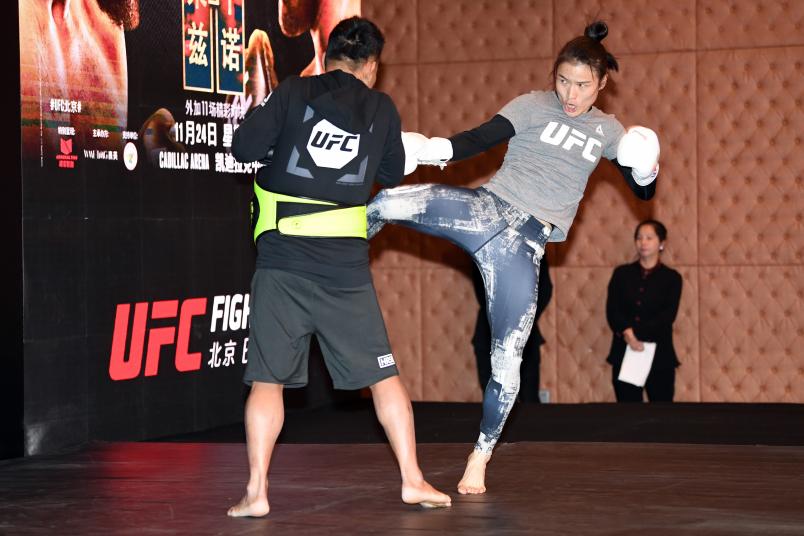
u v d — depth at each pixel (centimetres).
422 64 988
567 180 473
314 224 430
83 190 643
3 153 600
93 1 647
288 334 430
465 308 987
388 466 544
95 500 475
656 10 927
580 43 463
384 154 447
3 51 597
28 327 612
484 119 973
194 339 727
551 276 956
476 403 830
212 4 738
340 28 445
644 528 405
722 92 915
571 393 954
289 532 406
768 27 905
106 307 661
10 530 420
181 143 714
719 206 918
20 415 608
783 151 903
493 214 467
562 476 509
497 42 969
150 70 688
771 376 910
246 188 771
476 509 440
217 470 549
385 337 443
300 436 690
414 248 998
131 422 679
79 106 639
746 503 446
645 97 930
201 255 732
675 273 869
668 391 865
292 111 426
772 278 909
